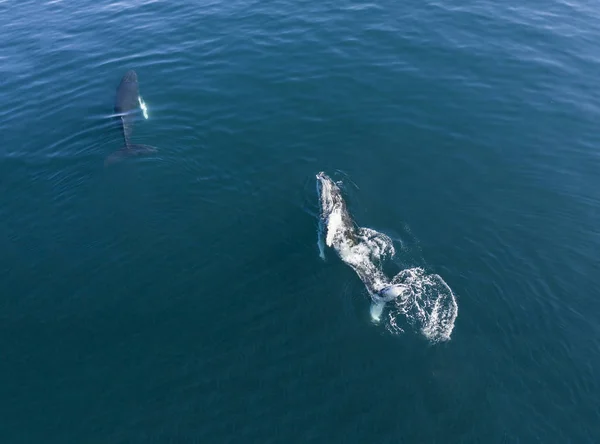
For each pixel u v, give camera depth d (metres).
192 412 21.27
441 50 44.47
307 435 20.48
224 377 22.36
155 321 24.61
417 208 30.94
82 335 24.16
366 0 51.75
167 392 21.94
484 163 34.09
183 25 48.97
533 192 31.84
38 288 26.22
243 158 34.44
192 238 28.78
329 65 43.03
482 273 26.67
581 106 38.34
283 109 38.72
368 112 38.34
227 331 24.08
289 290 25.78
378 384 21.98
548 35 46.16
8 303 25.53
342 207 30.41
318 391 21.78
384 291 25.47
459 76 41.59
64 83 41.69
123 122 36.59
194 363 22.91
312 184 32.47
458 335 23.77
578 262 27.34
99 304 25.45
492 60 43.22
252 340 23.69
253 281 26.30
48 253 28.02
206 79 41.75
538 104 38.66
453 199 31.48
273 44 45.66
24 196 31.50
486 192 31.95
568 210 30.53
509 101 39.03
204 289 26.00
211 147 35.25
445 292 25.67
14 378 22.55
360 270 26.73
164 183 32.31
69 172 33.09
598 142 35.28
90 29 49.03
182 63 43.69
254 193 31.84
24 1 54.75
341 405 21.34
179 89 40.66
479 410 21.20
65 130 36.62
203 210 30.58
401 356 22.92
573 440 20.31
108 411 21.39
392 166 34.00
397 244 28.45
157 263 27.41
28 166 33.62
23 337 24.09
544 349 23.31
